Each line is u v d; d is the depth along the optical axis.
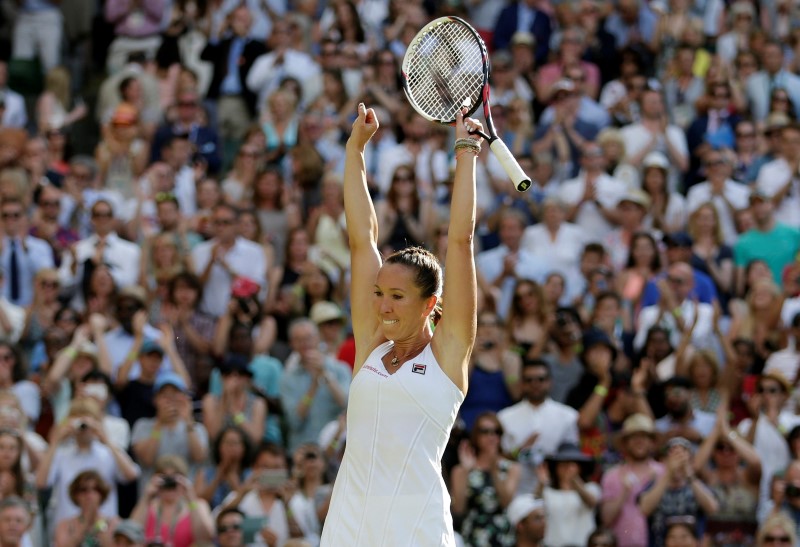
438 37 19.77
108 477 37.28
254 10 63.50
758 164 56.12
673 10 63.50
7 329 44.03
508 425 40.06
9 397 37.81
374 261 19.09
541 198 52.94
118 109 53.94
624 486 37.56
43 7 64.38
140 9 64.44
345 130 56.75
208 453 39.19
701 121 57.34
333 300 47.72
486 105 18.88
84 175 51.22
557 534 37.09
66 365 40.59
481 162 52.56
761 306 46.72
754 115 60.56
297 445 40.84
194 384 43.50
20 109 59.59
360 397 18.02
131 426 40.31
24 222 47.47
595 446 40.97
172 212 48.19
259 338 44.31
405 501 17.69
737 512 38.31
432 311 18.20
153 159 54.53
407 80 19.91
